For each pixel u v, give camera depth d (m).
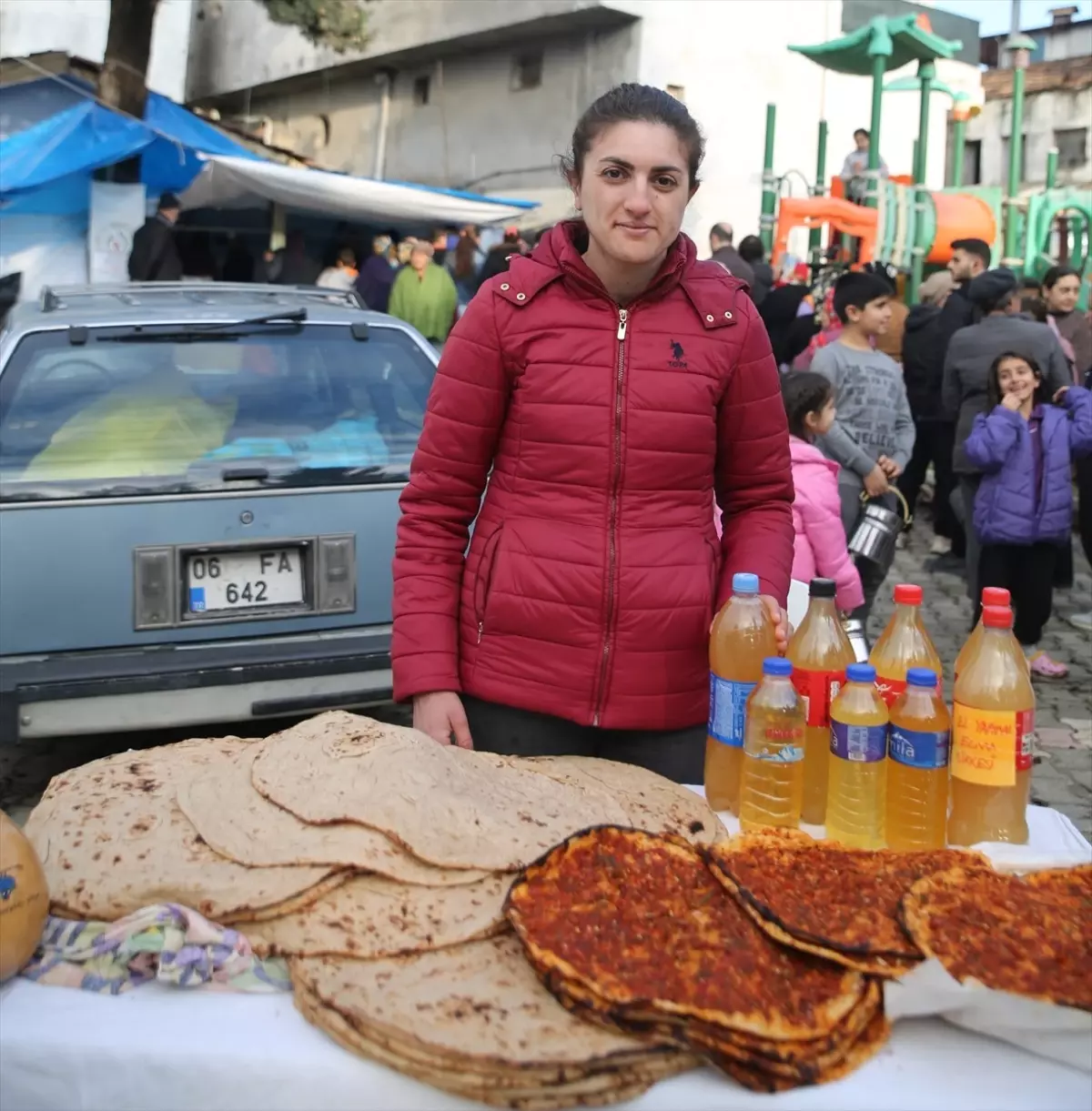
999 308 6.52
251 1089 1.45
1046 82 28.92
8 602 3.64
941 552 8.88
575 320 2.19
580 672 2.24
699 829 1.91
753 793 1.97
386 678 3.97
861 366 5.51
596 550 2.21
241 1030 1.50
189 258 15.62
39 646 3.68
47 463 3.75
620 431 2.19
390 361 4.46
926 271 14.57
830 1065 1.43
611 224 2.05
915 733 1.90
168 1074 1.46
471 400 2.26
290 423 4.11
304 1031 1.50
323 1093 1.44
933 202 13.55
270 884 1.63
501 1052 1.38
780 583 2.32
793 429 4.29
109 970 1.58
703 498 2.30
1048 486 5.70
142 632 3.75
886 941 1.51
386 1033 1.42
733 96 18.45
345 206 13.81
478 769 1.92
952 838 1.98
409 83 20.75
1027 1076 1.45
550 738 2.32
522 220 16.84
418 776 1.77
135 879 1.66
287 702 3.86
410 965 1.54
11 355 4.00
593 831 1.68
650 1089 1.42
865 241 13.14
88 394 3.99
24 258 12.42
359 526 3.96
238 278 16.31
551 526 2.23
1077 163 28.83
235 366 4.24
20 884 1.55
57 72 12.20
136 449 3.85
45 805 1.88
